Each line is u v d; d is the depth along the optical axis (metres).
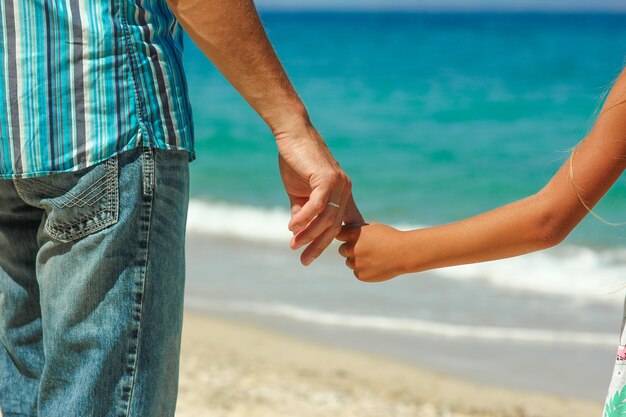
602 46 40.25
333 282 7.72
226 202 12.32
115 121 1.71
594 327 6.49
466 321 6.61
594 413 4.86
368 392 4.98
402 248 2.01
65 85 1.70
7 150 1.72
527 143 17.25
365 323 6.52
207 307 6.92
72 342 1.75
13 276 1.95
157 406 1.81
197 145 17.70
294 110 1.90
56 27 1.69
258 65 1.84
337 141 18.34
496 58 35.53
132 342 1.76
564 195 1.82
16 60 1.70
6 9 1.70
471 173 14.72
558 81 26.84
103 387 1.75
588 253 8.41
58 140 1.70
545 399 5.05
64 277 1.75
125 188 1.72
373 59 36.78
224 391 4.75
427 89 26.33
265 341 6.03
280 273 8.08
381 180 14.42
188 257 8.84
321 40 50.72
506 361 5.74
